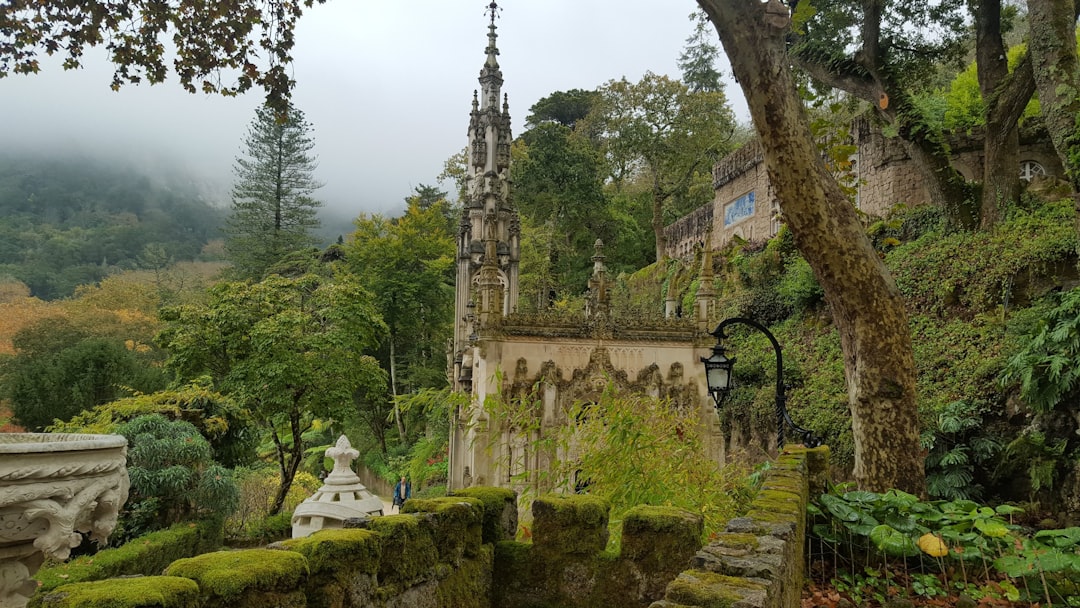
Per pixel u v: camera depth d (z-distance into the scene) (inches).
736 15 351.3
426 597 183.0
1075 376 532.7
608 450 330.0
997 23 885.2
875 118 1066.7
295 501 1071.0
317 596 137.6
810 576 299.6
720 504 339.0
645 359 739.4
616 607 217.8
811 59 951.0
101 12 389.7
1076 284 735.1
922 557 289.1
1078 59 566.6
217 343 970.7
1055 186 886.4
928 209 983.6
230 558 123.9
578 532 228.8
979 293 804.0
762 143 366.9
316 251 2529.5
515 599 229.8
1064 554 243.9
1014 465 606.9
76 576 463.8
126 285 2576.3
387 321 1989.4
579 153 2057.1
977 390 695.7
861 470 374.0
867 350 370.6
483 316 730.2
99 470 144.3
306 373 936.3
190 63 432.8
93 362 1142.3
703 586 117.7
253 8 421.7
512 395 703.1
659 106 1941.4
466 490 251.4
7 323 1871.3
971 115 1120.8
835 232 362.3
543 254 1895.9
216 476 706.8
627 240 2164.1
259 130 2598.4
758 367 1071.6
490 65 1248.8
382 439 1744.6
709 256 769.6
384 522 170.9
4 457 123.7
